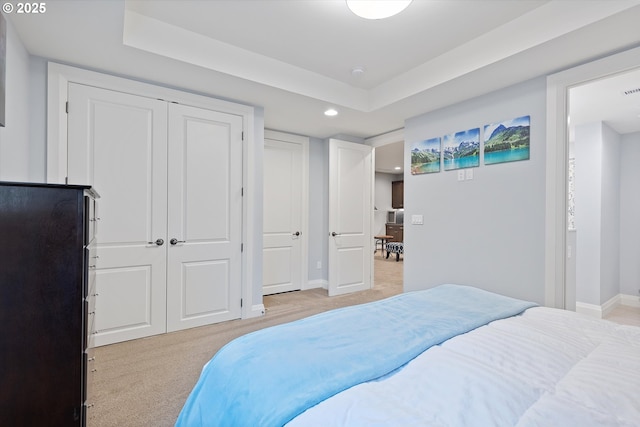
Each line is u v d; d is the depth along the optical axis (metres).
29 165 2.24
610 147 3.76
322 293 4.40
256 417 0.80
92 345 1.51
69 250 1.16
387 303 1.62
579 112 3.28
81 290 1.18
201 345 2.56
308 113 3.51
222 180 3.12
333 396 0.82
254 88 2.82
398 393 0.83
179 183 2.88
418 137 3.47
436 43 2.46
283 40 2.45
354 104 3.30
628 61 2.04
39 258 1.12
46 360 1.13
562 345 1.10
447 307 1.54
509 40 2.18
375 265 7.21
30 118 2.24
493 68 2.36
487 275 2.80
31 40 2.07
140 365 2.23
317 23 2.22
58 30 1.96
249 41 2.48
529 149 2.54
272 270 4.35
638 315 3.51
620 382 0.85
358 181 4.50
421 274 3.38
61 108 2.36
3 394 1.08
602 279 3.55
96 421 1.63
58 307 1.14
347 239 4.37
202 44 2.42
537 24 2.03
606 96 2.87
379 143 4.52
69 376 1.16
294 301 3.96
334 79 3.14
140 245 2.69
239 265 3.24
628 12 1.69
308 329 1.25
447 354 1.03
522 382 0.85
